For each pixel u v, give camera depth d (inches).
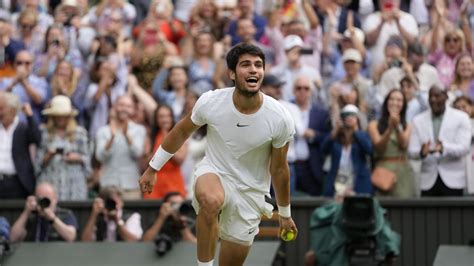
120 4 785.6
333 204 557.3
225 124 377.4
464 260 511.5
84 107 696.4
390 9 746.2
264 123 376.5
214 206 370.6
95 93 692.1
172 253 519.5
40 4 807.1
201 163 386.0
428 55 730.8
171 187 626.5
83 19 779.4
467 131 630.5
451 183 629.6
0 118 639.8
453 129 629.6
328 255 547.2
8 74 733.9
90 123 693.9
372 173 629.9
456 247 521.3
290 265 599.8
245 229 387.5
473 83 683.4
